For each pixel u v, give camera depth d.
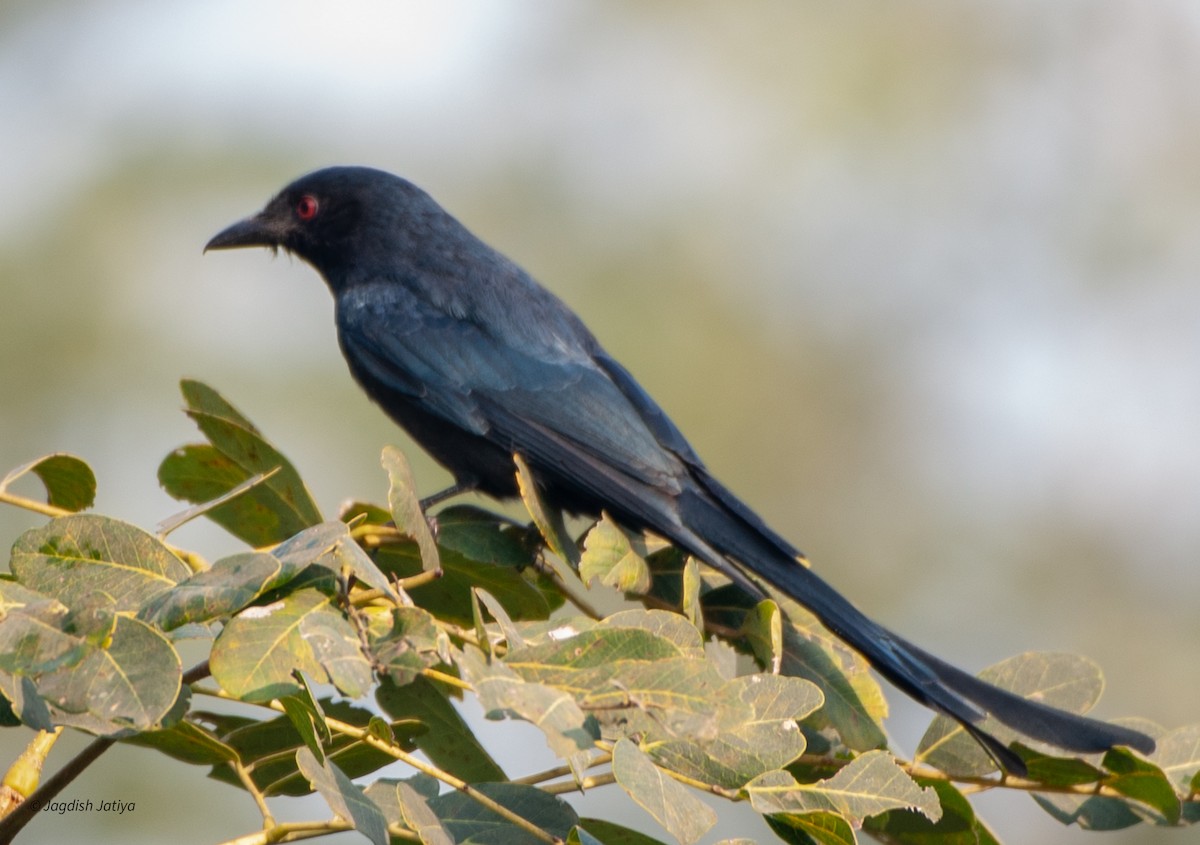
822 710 7.36
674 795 5.29
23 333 16.52
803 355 18.97
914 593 18.03
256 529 8.22
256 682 5.21
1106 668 17.59
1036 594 18.17
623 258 18.91
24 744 12.45
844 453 18.64
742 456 18.12
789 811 5.69
